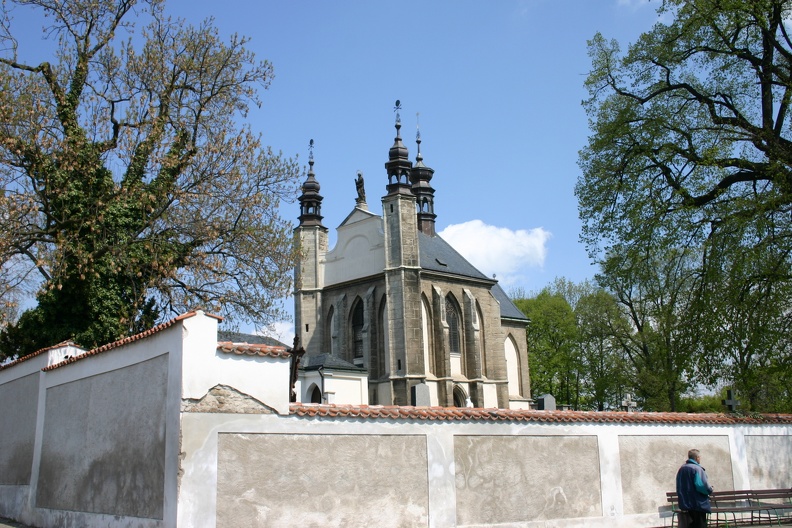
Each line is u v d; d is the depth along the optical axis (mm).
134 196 30797
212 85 33781
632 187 32625
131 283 31297
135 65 32625
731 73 31875
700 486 16156
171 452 14555
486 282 68938
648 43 32750
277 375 15852
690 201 30062
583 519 20281
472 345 65312
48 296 29922
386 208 63375
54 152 28844
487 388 66625
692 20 30438
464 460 18484
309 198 71750
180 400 14531
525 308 94000
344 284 67188
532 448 19844
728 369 30281
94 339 29797
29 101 28984
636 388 65750
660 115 32406
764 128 29797
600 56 34375
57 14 31734
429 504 17531
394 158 63719
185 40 33438
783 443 25578
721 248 28797
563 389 92125
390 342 60906
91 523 17969
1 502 24938
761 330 28141
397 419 17469
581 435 20938
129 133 31016
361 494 16484
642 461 22062
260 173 33531
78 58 32062
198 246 32406
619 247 33188
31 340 30562
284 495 15367
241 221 32875
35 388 23438
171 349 15297
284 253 33688
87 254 28109
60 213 29641
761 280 28453
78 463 19359
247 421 15227
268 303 33094
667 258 31812
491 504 18672
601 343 74062
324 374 54562
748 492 22656
